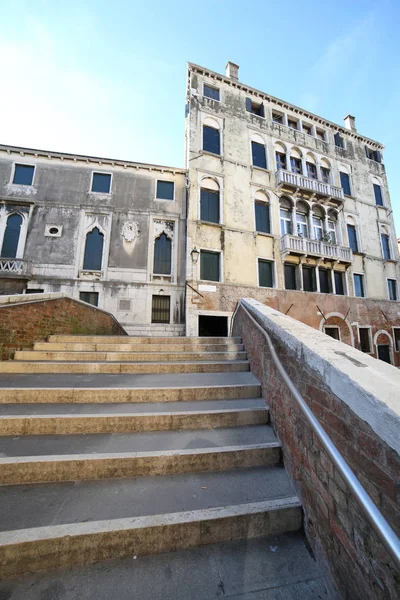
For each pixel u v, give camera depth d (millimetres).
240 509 2012
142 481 2279
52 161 14375
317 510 1913
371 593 1342
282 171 15570
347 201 18078
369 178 19609
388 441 1319
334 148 18688
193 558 1778
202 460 2465
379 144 20875
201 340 5465
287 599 1569
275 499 2160
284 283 14547
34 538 1671
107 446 2559
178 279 13961
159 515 1904
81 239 13602
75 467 2287
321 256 15125
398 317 17500
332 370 1870
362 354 2111
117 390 3350
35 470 2248
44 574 1636
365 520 1431
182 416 2971
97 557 1728
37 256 13055
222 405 3281
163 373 4188
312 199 16391
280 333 2961
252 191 14984
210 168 14336
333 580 1650
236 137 15375
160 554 1794
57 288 12773
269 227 15070
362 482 1494
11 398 3236
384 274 17984
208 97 15305
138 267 13672
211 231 13578
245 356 4754
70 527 1763
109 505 1991
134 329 12922
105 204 14195
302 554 1885
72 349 4926
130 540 1779
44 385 3498
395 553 1083
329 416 1883
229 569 1725
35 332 5098
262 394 3568
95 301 13133
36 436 2721
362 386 1573
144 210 14375
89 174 14523
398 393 1478
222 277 13266
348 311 15703
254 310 4391
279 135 16719
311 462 2061
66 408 3113
